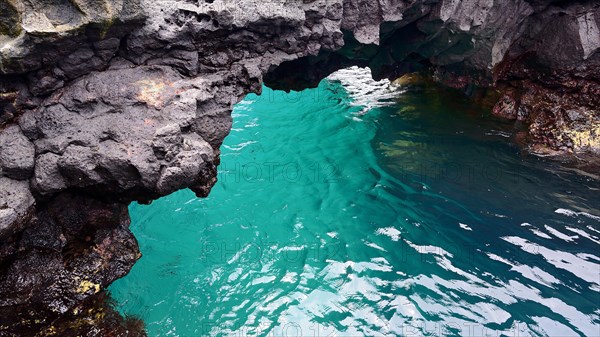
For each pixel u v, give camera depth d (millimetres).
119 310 7863
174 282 9109
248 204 11531
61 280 6863
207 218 11070
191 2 7305
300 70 11883
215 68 7797
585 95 12016
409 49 12125
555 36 11828
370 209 11133
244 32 7828
